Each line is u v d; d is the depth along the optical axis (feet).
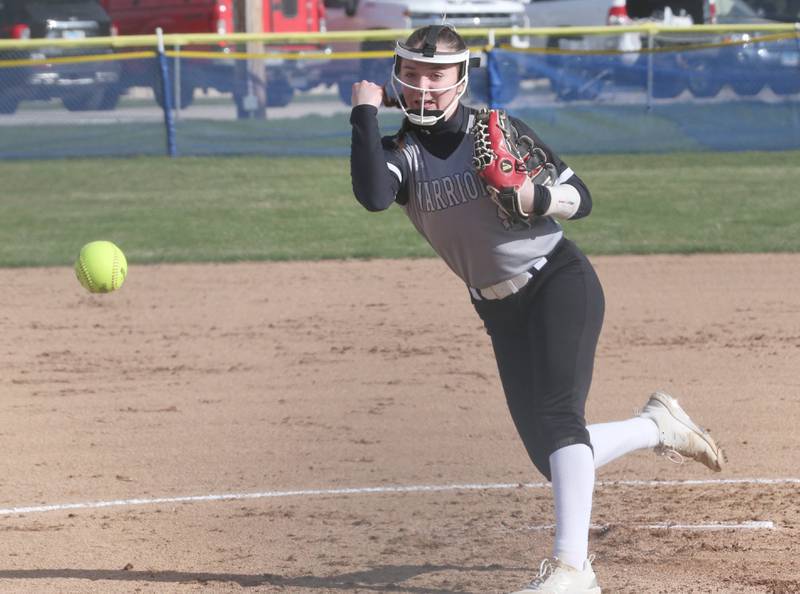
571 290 52.80
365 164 50.29
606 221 169.27
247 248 157.28
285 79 254.27
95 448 82.43
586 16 288.51
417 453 80.18
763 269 141.18
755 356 104.83
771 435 82.84
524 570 58.54
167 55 240.12
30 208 188.24
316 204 189.16
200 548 62.80
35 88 246.27
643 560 59.77
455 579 57.31
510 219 51.78
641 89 236.22
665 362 103.24
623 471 76.23
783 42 234.38
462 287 135.64
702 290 130.93
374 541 63.46
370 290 134.51
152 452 81.35
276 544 63.21
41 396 96.12
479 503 69.97
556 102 235.81
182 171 222.48
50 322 122.11
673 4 299.58
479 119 51.37
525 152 51.88
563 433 51.29
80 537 64.85
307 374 101.55
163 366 105.09
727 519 66.18
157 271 146.30
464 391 95.76
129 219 178.19
